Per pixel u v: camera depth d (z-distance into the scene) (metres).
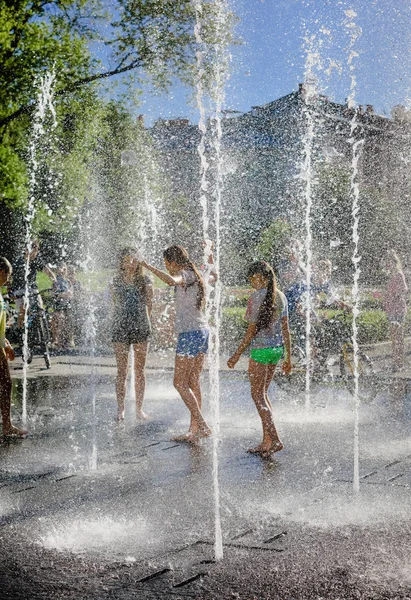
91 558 4.15
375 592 3.62
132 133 31.62
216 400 9.39
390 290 12.36
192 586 3.74
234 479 5.82
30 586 3.77
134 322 8.28
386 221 34.09
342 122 39.97
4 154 21.34
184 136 41.56
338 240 33.59
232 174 41.09
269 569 3.94
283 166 40.03
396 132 39.62
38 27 20.81
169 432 7.73
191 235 36.59
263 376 6.69
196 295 7.33
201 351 7.41
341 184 35.31
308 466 6.21
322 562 4.03
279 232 29.50
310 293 10.62
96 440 7.38
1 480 5.89
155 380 11.65
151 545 4.34
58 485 5.72
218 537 4.44
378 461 6.35
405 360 13.50
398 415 8.52
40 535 4.56
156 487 5.61
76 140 25.91
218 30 21.80
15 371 12.77
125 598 3.60
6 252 27.66
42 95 21.78
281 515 4.87
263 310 6.55
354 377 10.10
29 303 13.34
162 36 22.36
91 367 13.18
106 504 5.19
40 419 8.51
